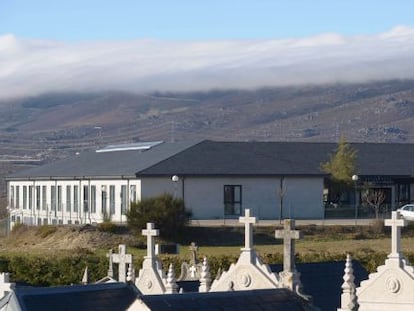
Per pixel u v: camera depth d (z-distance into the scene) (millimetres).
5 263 77375
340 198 130125
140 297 31219
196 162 120250
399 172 135000
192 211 116500
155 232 44562
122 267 47281
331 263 45125
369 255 74812
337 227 104375
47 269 76438
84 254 84438
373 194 127375
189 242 103250
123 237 101000
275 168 121812
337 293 43250
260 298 33188
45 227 108312
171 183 117312
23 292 32594
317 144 133875
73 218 130625
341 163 128875
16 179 148625
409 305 36188
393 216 36906
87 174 127312
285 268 36312
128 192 118625
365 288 36938
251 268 38500
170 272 44062
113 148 140625
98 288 33500
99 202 124625
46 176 138125
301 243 97562
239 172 119562
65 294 32875
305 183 122438
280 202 121125
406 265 36469
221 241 104000
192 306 31250
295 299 33812
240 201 119875
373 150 140625
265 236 99938
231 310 31719
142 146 132375
